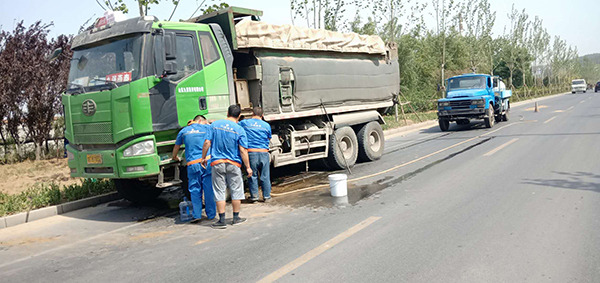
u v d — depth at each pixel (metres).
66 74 13.66
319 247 5.02
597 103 31.97
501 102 20.34
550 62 63.94
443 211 6.25
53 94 13.75
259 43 8.56
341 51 10.70
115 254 5.47
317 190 8.46
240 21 8.84
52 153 15.02
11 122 13.73
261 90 8.66
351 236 5.36
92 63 7.36
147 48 6.91
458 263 4.31
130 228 6.79
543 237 4.93
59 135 14.70
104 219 7.53
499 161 10.15
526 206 6.25
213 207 6.80
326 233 5.56
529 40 50.34
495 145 12.96
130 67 6.90
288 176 10.46
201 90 7.59
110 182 9.62
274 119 8.93
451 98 18.84
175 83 7.19
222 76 8.01
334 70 10.56
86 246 5.96
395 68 13.16
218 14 8.45
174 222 6.95
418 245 4.89
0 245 6.25
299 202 7.54
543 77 66.50
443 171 9.40
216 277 4.36
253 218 6.71
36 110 13.41
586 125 17.02
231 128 6.39
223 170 6.30
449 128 20.59
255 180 7.84
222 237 5.81
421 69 35.28
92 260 5.30
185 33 7.46
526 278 3.90
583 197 6.55
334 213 6.57
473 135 16.38
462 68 38.03
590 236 4.88
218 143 6.38
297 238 5.45
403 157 12.12
